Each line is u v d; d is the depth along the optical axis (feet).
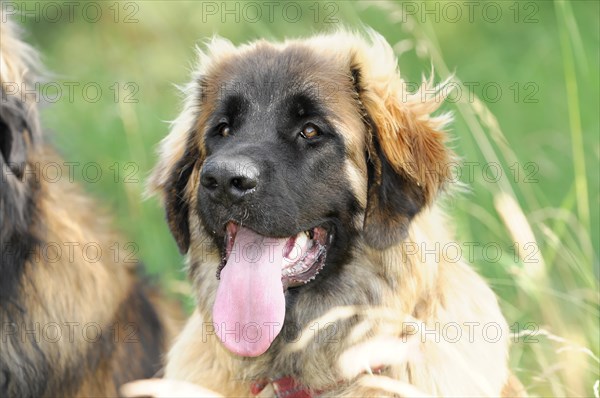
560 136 49.93
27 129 26.81
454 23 66.80
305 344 25.18
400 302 24.61
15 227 26.05
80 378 27.45
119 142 49.44
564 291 33.47
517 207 27.91
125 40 63.72
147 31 63.31
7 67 26.55
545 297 29.32
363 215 25.08
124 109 44.16
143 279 30.94
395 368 24.44
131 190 41.93
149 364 29.17
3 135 26.08
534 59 61.26
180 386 23.54
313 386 25.39
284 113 24.85
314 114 24.61
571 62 33.65
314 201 24.49
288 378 25.58
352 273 25.27
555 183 45.50
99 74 60.90
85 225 28.63
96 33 64.69
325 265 25.35
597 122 53.01
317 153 24.58
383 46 26.27
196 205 25.88
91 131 50.11
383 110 24.61
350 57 25.55
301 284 25.32
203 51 30.35
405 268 24.58
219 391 25.85
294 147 24.71
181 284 34.68
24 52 28.17
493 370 24.82
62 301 27.12
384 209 24.41
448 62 64.59
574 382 27.50
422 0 56.49
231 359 25.39
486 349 24.88
